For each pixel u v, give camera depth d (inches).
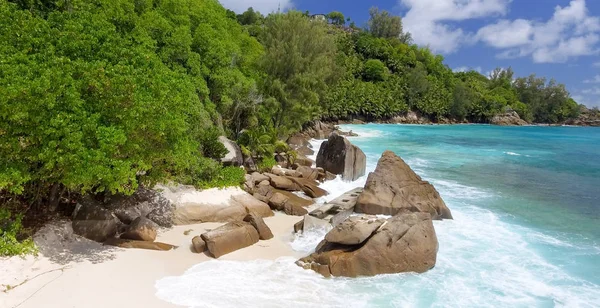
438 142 2183.8
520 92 6072.8
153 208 664.4
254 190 839.1
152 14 975.6
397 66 5221.5
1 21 508.7
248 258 547.8
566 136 3056.1
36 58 487.8
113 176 470.6
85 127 447.8
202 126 949.2
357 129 3031.5
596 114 6077.8
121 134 456.1
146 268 495.2
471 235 668.1
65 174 458.6
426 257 534.0
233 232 579.5
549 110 5871.1
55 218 570.3
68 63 481.1
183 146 597.0
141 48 682.2
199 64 1076.5
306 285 475.5
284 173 1020.5
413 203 737.0
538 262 565.9
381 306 435.8
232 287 459.2
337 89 3695.9
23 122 427.5
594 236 675.4
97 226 559.5
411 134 2716.5
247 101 1331.2
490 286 492.1
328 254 524.7
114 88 471.8
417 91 4739.2
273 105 1464.1
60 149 432.8
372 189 746.8
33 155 449.4
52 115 436.5
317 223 651.5
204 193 727.1
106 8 812.6
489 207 843.4
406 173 795.4
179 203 682.8
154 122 503.8
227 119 1337.4
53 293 416.5
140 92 510.0
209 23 1320.1
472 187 1024.9
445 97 4953.3
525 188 1024.9
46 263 474.9
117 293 428.8
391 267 518.3
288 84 1561.3
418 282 497.4
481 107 5162.4
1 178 418.6
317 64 1669.5
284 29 1681.8
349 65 4591.5
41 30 525.7
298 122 1616.6
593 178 1175.0
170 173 711.1
